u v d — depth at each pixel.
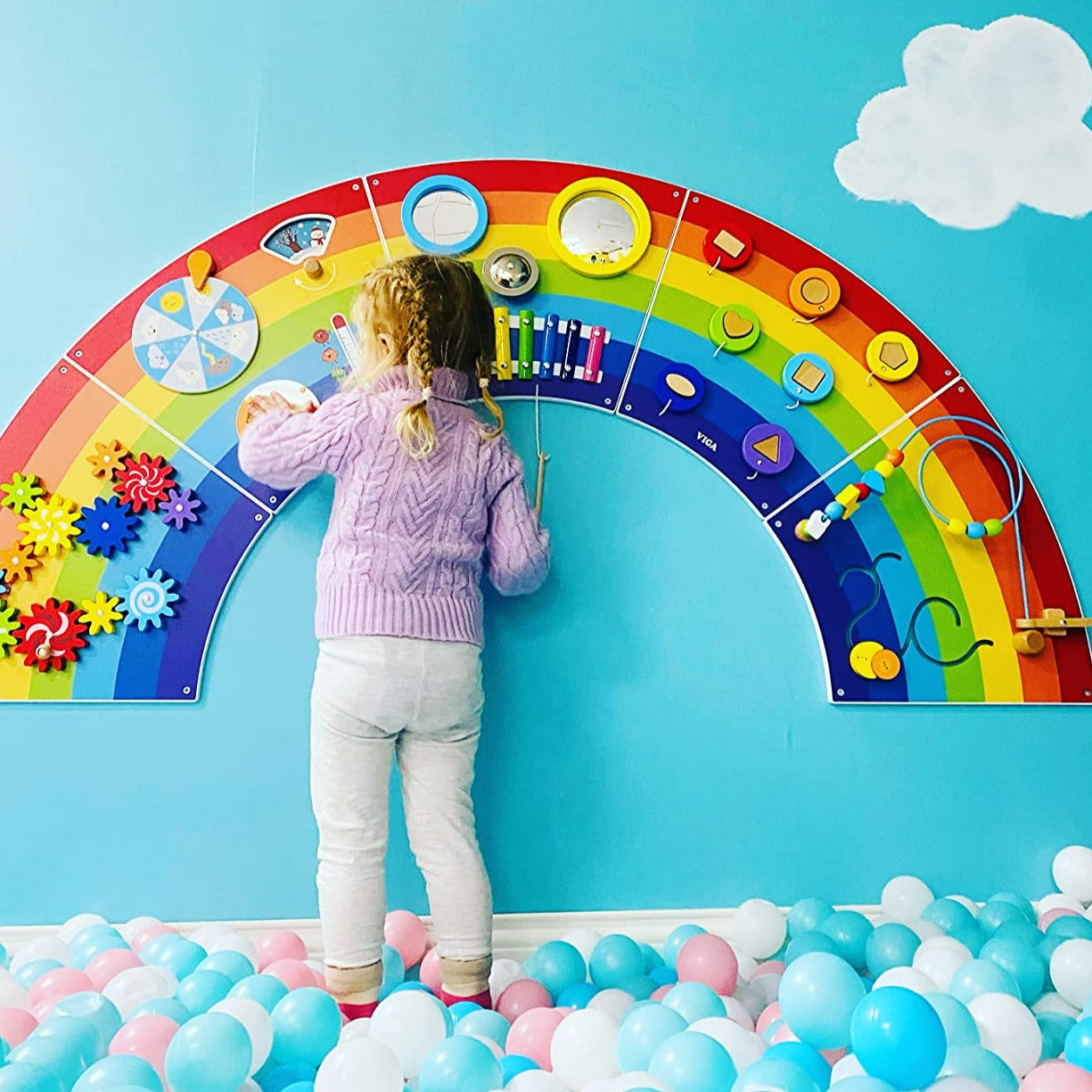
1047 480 1.88
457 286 1.61
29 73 1.79
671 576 1.77
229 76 1.81
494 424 1.74
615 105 1.86
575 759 1.73
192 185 1.78
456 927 1.45
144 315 1.74
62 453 1.70
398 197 1.79
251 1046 1.06
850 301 1.86
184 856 1.66
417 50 1.84
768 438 1.79
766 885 1.74
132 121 1.79
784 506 1.80
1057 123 1.96
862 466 1.82
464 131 1.82
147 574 1.69
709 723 1.76
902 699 1.79
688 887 1.73
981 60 1.96
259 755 1.68
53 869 1.64
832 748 1.77
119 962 1.36
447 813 1.49
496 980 1.49
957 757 1.80
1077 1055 1.03
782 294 1.84
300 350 1.74
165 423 1.72
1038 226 1.94
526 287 1.76
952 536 1.83
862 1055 0.99
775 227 1.85
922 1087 0.98
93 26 1.81
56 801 1.65
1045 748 1.81
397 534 1.46
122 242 1.76
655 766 1.74
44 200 1.76
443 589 1.49
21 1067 0.97
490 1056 1.06
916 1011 0.99
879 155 1.91
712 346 1.81
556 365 1.77
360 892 1.41
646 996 1.40
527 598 1.75
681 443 1.79
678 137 1.87
